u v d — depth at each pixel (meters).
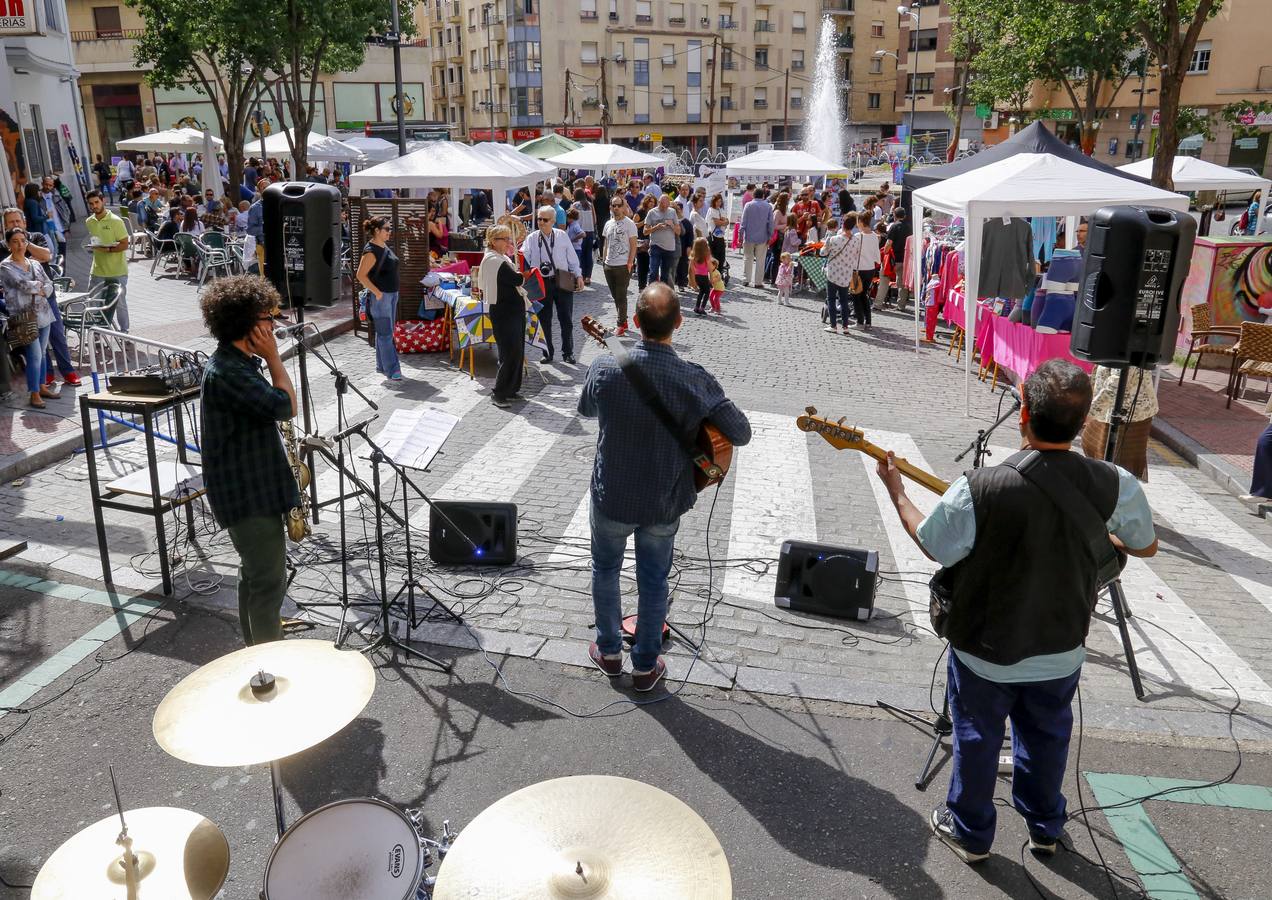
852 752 4.12
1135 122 39.66
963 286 12.54
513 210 17.88
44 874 2.17
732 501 7.12
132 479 5.67
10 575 5.54
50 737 4.10
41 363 8.68
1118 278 5.53
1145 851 3.54
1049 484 2.90
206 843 2.29
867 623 5.34
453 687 4.54
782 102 76.25
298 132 23.47
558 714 4.35
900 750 4.14
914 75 62.06
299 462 5.14
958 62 55.94
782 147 77.00
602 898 1.76
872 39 80.31
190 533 6.04
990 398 10.56
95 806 3.69
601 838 1.91
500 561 5.88
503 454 7.96
